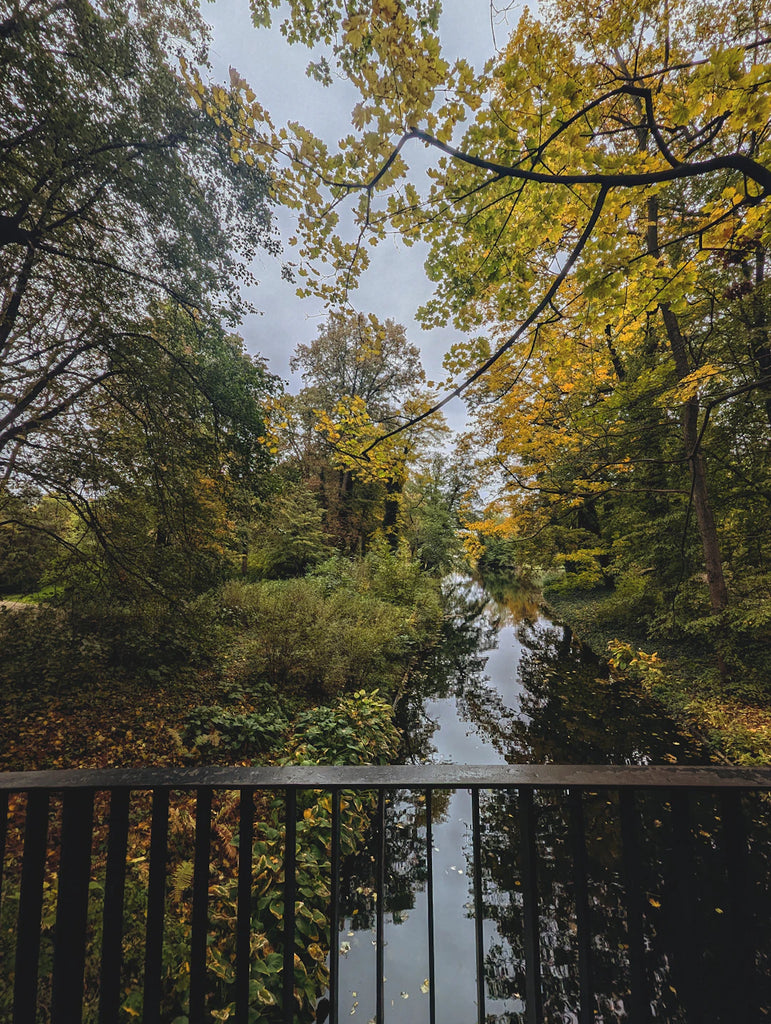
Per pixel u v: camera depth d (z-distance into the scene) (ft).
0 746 15.24
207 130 19.85
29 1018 3.38
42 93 15.23
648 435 26.73
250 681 22.43
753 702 20.61
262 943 6.91
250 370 26.05
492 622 54.60
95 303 19.60
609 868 12.13
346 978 9.41
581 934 3.33
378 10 6.34
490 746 20.44
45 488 20.42
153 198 19.69
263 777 3.53
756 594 24.00
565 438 20.07
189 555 23.95
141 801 11.64
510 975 9.53
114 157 17.95
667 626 28.96
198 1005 3.43
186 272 22.18
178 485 22.74
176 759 15.24
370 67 7.02
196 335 24.45
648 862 12.08
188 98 19.31
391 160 7.52
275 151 8.20
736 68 5.66
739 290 16.69
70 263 19.19
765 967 7.32
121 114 18.04
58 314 19.71
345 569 48.88
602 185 6.66
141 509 23.41
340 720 15.35
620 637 35.83
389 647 30.63
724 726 19.07
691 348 22.58
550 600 65.82
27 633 22.99
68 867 3.46
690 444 24.22
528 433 19.99
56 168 16.47
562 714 23.86
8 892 6.45
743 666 22.02
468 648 40.52
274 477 26.58
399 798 16.16
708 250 7.97
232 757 15.53
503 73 6.79
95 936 5.79
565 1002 8.93
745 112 5.95
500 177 7.97
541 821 14.40
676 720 21.90
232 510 25.75
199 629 24.03
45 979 5.37
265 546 54.24
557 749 19.94
